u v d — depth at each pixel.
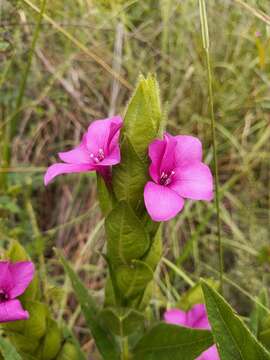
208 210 0.32
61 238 0.33
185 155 0.15
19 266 0.17
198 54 0.34
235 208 0.34
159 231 0.16
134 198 0.15
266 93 0.35
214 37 0.36
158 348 0.18
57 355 0.19
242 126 0.35
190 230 0.33
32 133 0.34
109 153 0.15
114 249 0.16
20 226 0.31
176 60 0.36
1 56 0.31
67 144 0.35
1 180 0.30
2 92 0.34
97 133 0.16
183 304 0.22
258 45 0.29
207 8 0.36
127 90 0.35
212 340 0.17
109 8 0.36
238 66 0.36
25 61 0.33
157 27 0.37
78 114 0.35
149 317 0.24
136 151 0.15
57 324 0.18
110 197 0.16
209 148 0.34
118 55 0.35
